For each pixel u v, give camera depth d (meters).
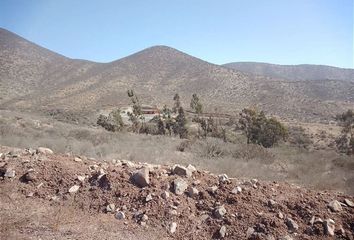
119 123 37.81
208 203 6.55
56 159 8.41
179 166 7.60
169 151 15.01
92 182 7.31
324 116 83.69
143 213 6.35
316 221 5.84
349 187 8.90
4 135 16.58
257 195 6.68
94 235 5.69
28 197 6.89
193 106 42.47
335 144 41.28
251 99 100.25
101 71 128.50
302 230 5.75
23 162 8.00
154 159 12.54
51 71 137.88
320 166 12.77
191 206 6.53
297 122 72.56
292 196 6.70
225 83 112.25
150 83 114.75
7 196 6.84
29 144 14.04
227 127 53.09
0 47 138.62
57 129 25.42
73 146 13.84
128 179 7.27
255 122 32.78
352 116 39.91
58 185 7.28
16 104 93.00
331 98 103.19
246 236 5.68
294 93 104.81
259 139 31.53
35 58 143.88
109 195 6.88
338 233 5.64
